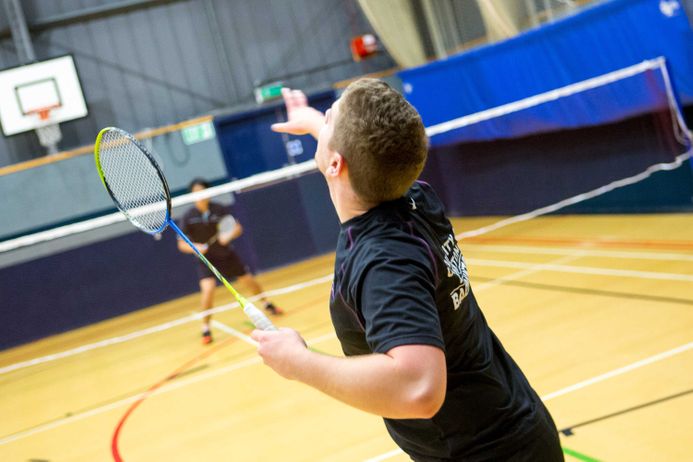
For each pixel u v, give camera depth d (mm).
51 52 11891
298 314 7887
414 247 1336
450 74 10961
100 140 2176
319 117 1892
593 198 9789
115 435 5043
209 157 11820
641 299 5445
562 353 4660
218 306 9820
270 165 12367
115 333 9883
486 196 12031
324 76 13055
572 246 8234
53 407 6352
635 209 9070
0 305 10906
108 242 11305
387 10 11922
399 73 12430
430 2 11844
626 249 7340
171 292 11586
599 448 3240
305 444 4105
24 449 5176
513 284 7020
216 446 4402
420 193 1547
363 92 1348
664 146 8211
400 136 1322
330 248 12633
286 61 12891
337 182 1420
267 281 11266
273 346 1323
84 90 11930
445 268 1409
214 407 5191
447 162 12695
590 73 8336
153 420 5211
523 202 11234
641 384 3844
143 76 12250
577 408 3732
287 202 12398
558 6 9234
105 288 11312
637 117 8492
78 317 11211
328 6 13086
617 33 7809
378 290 1249
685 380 3762
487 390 1472
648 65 7383
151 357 7539
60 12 11891
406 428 1508
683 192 8234
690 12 6965
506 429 1479
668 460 3006
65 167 11148
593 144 9453
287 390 5191
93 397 6375
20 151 11625
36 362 9070
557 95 8352
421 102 12031
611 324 5020
